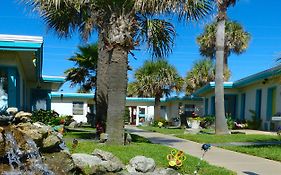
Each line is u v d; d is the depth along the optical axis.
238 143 15.18
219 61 20.61
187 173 8.23
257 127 25.52
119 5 10.98
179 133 20.91
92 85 25.08
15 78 13.73
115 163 7.93
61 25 15.05
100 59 14.56
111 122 11.17
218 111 20.39
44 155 7.48
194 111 39.34
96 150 8.35
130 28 11.14
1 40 12.11
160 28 13.40
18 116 8.12
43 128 7.70
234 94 30.02
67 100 37.31
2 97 13.65
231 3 20.66
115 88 11.18
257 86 26.31
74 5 12.14
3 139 6.96
